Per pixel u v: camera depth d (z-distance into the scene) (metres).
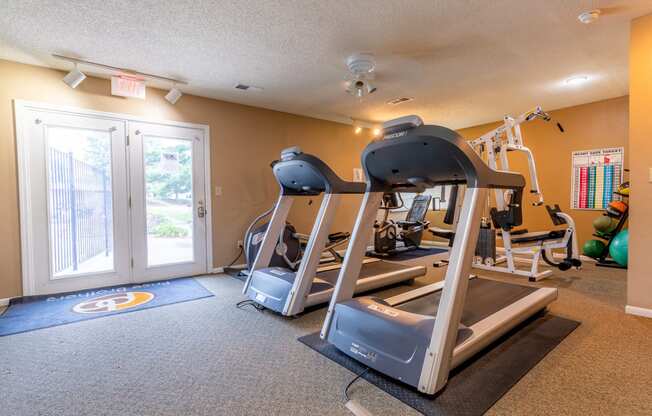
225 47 3.03
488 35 2.88
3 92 3.22
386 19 2.60
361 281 3.32
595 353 2.10
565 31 2.82
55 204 3.51
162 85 4.00
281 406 1.63
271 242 3.45
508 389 1.72
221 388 1.79
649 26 2.59
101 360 2.11
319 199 5.70
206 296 3.45
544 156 5.51
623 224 4.52
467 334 1.94
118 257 3.88
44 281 3.46
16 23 2.56
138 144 3.98
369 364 1.88
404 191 2.47
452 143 1.67
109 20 2.54
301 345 2.29
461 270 1.75
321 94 4.41
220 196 4.61
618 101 4.71
